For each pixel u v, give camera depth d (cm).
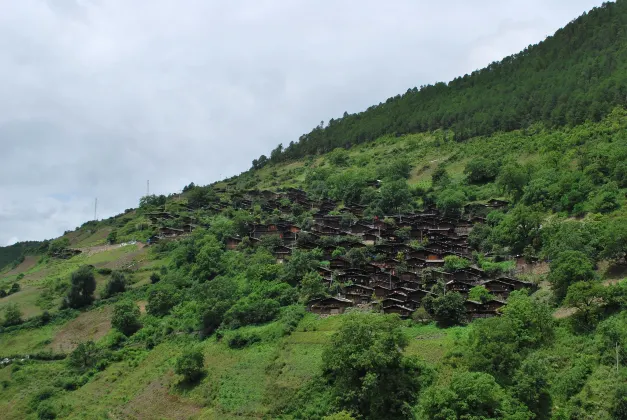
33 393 11125
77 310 14462
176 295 13750
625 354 7769
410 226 16825
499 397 7688
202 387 10000
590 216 12762
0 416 10638
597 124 18900
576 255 10094
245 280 13662
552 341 8738
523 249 12800
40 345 13138
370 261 14212
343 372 8650
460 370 8344
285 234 16900
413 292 11669
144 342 12481
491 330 8750
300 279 12962
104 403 10475
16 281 17988
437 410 7612
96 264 17825
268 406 8931
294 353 10094
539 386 7781
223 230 17050
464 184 19925
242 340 11000
